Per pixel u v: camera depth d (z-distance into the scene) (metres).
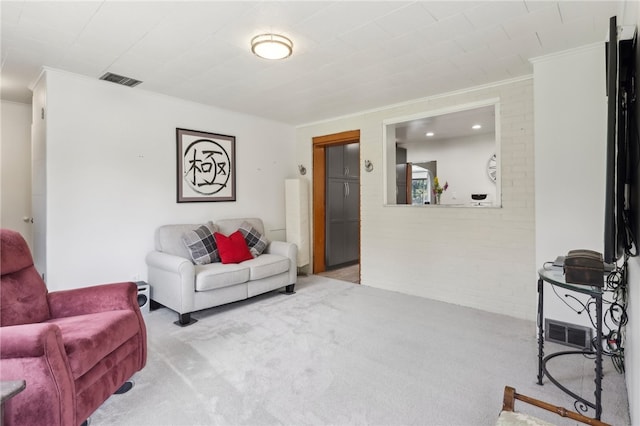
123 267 3.43
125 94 3.44
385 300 3.79
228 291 3.37
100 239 3.27
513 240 3.25
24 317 1.94
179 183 3.88
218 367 2.27
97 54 2.67
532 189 3.13
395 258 4.16
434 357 2.41
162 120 3.73
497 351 2.50
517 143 3.20
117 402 1.88
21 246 2.11
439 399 1.91
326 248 5.57
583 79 2.56
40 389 1.43
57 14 2.09
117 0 1.94
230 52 2.63
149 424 1.70
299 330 2.91
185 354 2.46
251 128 4.70
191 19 2.14
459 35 2.38
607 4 1.99
